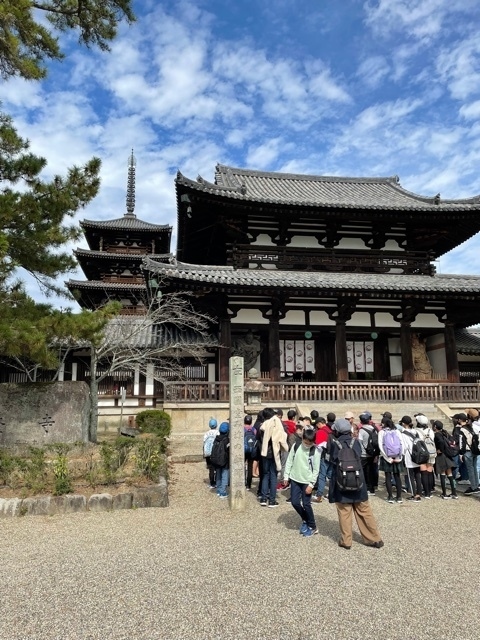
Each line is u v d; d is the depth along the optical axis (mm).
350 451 7105
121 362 20141
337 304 22031
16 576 5703
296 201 21344
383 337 23547
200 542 7078
